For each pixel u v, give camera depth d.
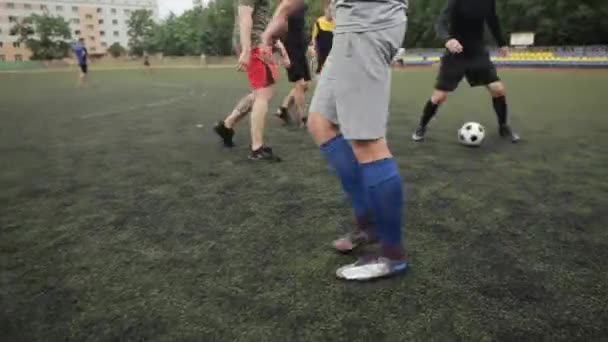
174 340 1.32
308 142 4.23
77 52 15.23
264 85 3.42
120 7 87.00
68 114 6.62
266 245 1.97
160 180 2.99
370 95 1.52
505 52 4.00
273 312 1.45
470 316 1.42
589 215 2.28
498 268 1.73
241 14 3.04
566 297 1.53
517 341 1.29
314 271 1.72
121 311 1.47
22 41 61.91
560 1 24.56
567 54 20.06
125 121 5.78
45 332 1.36
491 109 6.50
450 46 3.73
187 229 2.16
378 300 1.51
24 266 1.79
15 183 2.95
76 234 2.11
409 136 4.47
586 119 5.41
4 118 6.21
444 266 1.75
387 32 1.51
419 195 2.61
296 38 4.82
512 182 2.85
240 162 3.47
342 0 1.53
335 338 1.31
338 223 2.21
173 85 13.25
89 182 2.96
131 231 2.14
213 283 1.64
